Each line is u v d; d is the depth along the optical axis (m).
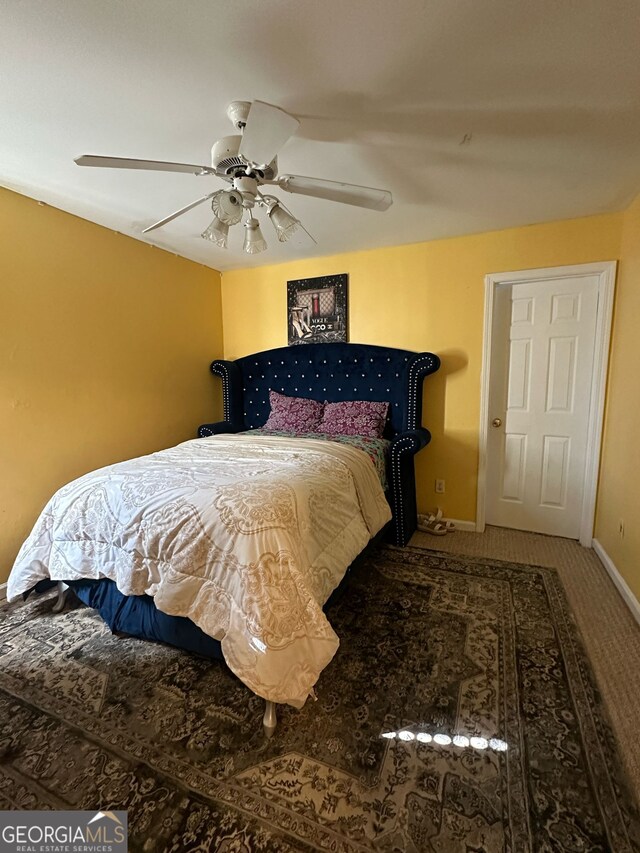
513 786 1.21
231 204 1.63
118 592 1.89
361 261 3.37
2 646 1.89
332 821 1.12
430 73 1.38
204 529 1.57
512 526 3.23
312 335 3.62
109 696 1.58
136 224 2.77
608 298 2.65
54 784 1.23
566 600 2.18
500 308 3.06
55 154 1.89
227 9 1.14
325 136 1.74
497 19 1.17
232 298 3.98
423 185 2.19
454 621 2.01
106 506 1.83
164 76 1.39
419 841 1.07
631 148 1.84
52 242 2.47
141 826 1.12
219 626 1.48
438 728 1.41
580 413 2.90
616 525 2.42
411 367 3.10
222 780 1.24
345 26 1.20
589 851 1.04
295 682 1.36
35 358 2.41
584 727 1.40
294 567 1.47
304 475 1.97
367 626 1.98
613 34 1.21
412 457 3.04
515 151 1.86
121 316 2.95
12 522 2.33
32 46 1.25
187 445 2.70
